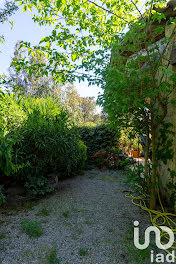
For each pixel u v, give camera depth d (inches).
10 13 123.0
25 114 145.6
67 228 84.5
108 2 84.3
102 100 94.3
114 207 108.8
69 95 693.3
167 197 109.7
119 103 89.0
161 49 111.9
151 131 102.8
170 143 99.8
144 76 87.1
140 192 117.8
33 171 132.8
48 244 72.1
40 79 482.6
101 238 76.5
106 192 135.8
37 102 178.7
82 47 95.8
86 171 206.4
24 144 131.6
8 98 139.1
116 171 203.0
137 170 111.4
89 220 92.5
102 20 95.5
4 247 69.8
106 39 96.0
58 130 147.3
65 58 96.0
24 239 75.2
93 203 114.8
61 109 181.5
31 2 88.0
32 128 135.0
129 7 89.3
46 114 165.3
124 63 102.6
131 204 113.3
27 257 64.4
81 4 85.4
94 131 248.8
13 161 121.5
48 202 116.0
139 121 104.1
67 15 89.4
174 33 92.8
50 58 91.7
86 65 89.2
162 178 115.4
